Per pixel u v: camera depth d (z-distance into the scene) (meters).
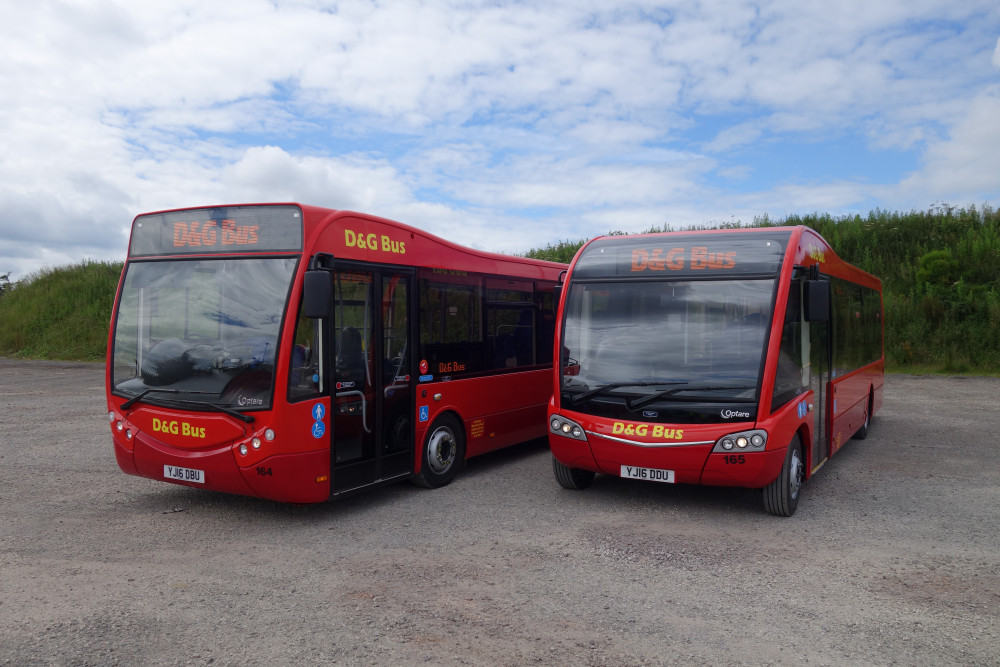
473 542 6.07
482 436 9.02
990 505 7.32
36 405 14.98
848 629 4.32
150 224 6.91
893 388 17.91
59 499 7.45
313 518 6.82
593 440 6.88
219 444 6.23
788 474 6.77
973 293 23.34
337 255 6.66
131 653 3.97
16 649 4.01
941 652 4.01
